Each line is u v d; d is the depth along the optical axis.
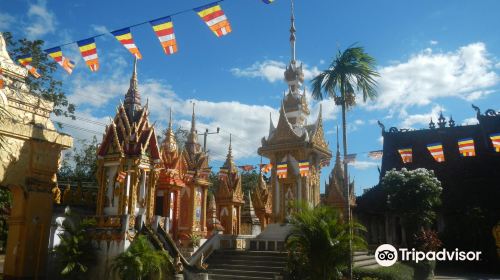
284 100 33.09
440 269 40.38
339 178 41.81
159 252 18.56
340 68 21.48
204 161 31.77
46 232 20.64
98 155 21.55
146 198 21.80
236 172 36.88
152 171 22.17
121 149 21.02
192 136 33.34
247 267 23.70
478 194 43.09
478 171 44.03
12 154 19.67
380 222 47.59
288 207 29.30
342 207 37.81
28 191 20.11
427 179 35.38
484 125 45.22
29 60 19.08
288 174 30.00
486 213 40.50
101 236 19.48
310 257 18.44
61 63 14.86
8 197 29.08
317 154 31.36
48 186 21.06
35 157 20.53
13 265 19.61
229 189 35.41
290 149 30.16
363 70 21.45
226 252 26.30
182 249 26.23
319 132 31.09
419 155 47.53
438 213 43.53
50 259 20.66
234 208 35.69
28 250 19.73
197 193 30.70
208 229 32.84
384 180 37.34
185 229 29.36
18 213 20.12
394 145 49.31
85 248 19.14
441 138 47.28
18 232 19.88
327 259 18.12
